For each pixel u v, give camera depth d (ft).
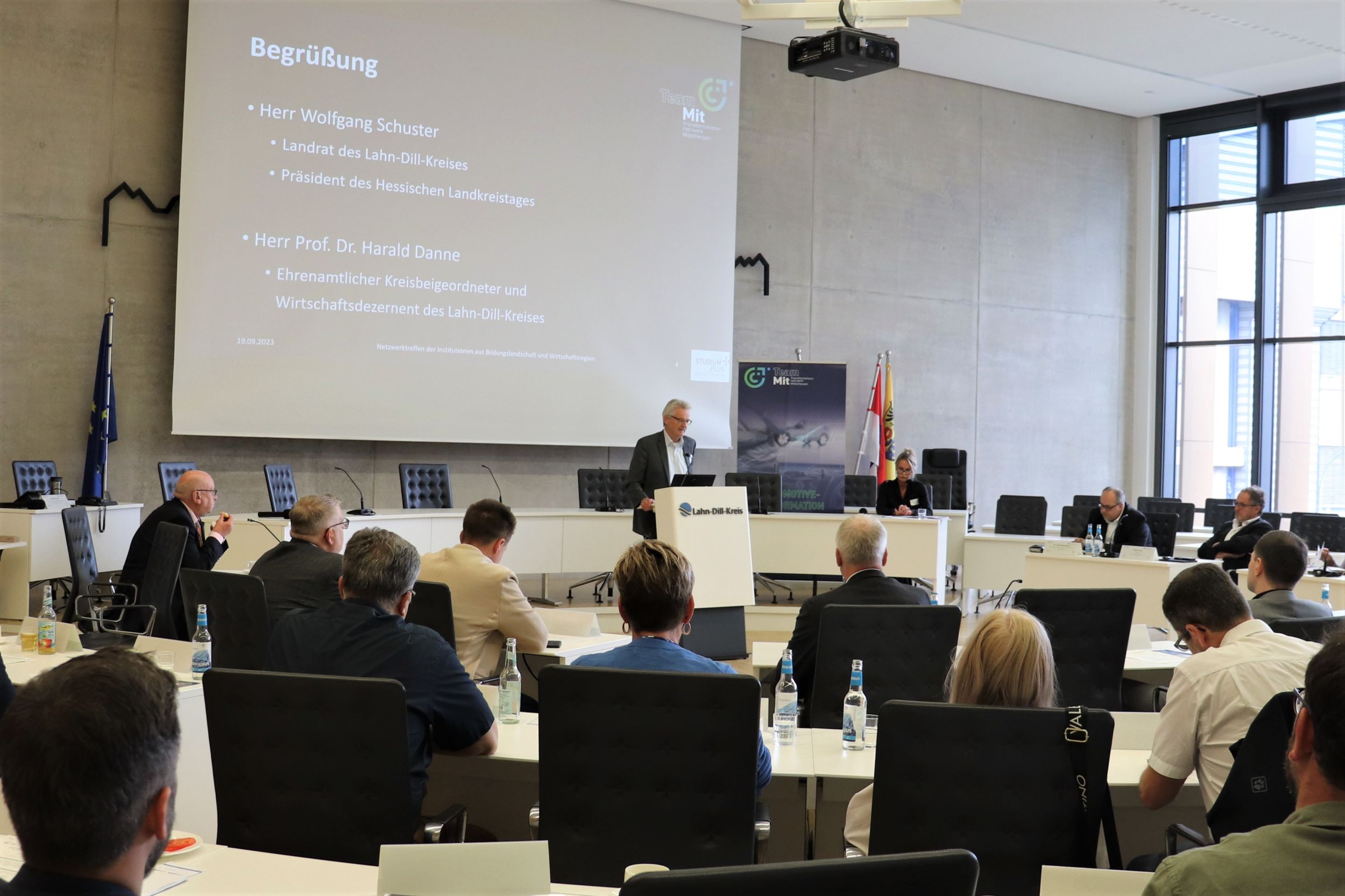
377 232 29.48
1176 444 42.24
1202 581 8.41
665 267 33.19
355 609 8.21
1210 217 41.42
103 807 2.91
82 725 2.91
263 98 28.12
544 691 7.22
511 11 30.94
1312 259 38.83
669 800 7.21
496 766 10.94
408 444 31.35
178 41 28.60
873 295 37.93
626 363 32.73
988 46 35.76
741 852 7.20
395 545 8.41
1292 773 3.82
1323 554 21.88
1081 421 41.60
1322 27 33.14
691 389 33.63
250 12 27.94
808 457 33.53
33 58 27.27
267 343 28.37
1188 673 7.87
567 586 32.19
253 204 28.09
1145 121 42.42
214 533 18.53
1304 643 8.12
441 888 5.14
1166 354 42.34
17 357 27.22
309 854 7.19
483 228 30.73
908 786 6.72
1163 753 7.93
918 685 11.37
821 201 37.11
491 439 31.01
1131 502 42.57
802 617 12.55
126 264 28.22
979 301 39.75
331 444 30.35
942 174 39.06
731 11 33.09
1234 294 40.81
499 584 12.10
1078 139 41.50
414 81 29.78
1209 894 3.55
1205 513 34.65
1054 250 41.09
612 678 7.13
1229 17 32.65
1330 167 38.52
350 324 29.25
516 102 31.07
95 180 27.91
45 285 27.48
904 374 38.50
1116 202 42.27
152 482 28.53
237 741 7.17
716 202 33.94
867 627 11.30
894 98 38.24
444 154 30.17
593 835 7.30
